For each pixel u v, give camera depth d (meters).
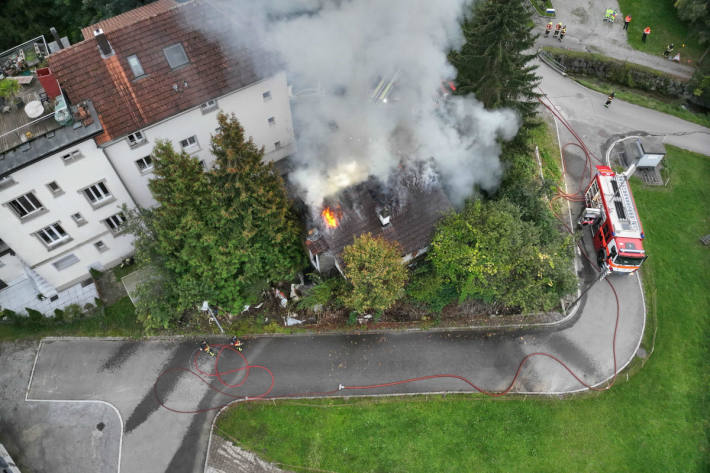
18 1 32.50
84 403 23.22
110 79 22.12
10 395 23.33
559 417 23.62
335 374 24.16
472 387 24.12
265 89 25.03
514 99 25.89
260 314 25.19
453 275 23.77
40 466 21.73
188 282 22.47
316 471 21.97
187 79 23.09
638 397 24.42
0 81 22.14
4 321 24.89
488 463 22.39
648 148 31.05
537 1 40.25
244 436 22.58
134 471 21.77
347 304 23.53
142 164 24.44
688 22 38.97
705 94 36.00
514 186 26.48
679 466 22.77
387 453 22.42
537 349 25.38
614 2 40.75
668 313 27.00
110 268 26.80
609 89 37.06
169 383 23.77
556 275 24.42
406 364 24.55
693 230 29.92
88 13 32.75
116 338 24.83
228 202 21.12
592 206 29.14
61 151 20.61
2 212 20.78
